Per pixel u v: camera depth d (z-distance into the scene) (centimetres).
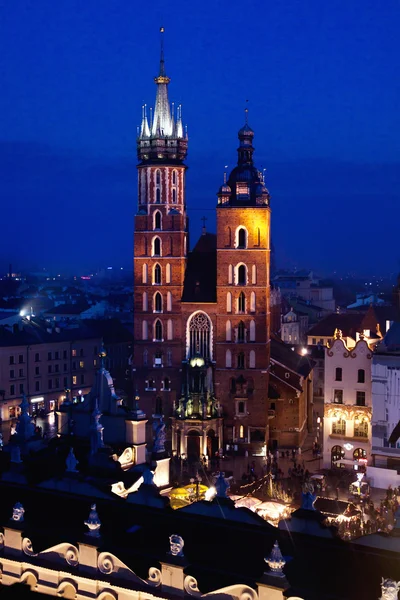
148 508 4606
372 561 3769
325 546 3959
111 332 17638
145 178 13162
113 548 3888
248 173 12800
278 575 3344
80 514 4556
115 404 6359
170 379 13112
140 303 13188
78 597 3891
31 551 4088
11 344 14550
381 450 10012
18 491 5003
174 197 13100
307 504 4244
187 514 4478
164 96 13288
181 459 11675
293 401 12625
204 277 13088
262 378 12444
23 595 3966
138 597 3688
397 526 4150
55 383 15662
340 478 10288
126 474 5447
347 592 3484
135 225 13175
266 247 12488
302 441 12950
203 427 11906
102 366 6538
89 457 5659
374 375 10325
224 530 4222
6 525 4212
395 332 10831
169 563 3609
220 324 12619
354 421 11019
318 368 17038
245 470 11281
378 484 9656
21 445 6038
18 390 14738
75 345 16175
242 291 12525
